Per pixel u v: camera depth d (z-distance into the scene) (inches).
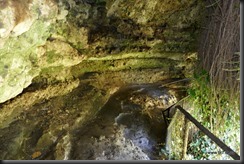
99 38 137.1
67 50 129.5
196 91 134.3
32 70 118.0
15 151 102.9
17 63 104.6
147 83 158.9
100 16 134.6
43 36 113.5
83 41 133.3
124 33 141.3
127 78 154.9
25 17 93.4
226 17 113.7
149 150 118.5
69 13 122.2
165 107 144.3
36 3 99.8
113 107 138.3
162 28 143.6
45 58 122.2
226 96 115.6
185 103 140.6
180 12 138.2
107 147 113.3
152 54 151.7
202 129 100.0
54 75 131.4
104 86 147.5
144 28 141.7
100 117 131.3
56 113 123.1
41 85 127.6
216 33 121.3
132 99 145.4
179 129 131.7
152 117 136.3
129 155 112.1
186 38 146.5
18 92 112.6
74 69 141.6
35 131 112.7
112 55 144.2
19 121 113.8
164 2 132.9
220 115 120.4
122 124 129.0
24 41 103.0
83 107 130.1
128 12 134.8
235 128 116.6
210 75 118.7
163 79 160.9
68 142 112.4
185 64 156.2
